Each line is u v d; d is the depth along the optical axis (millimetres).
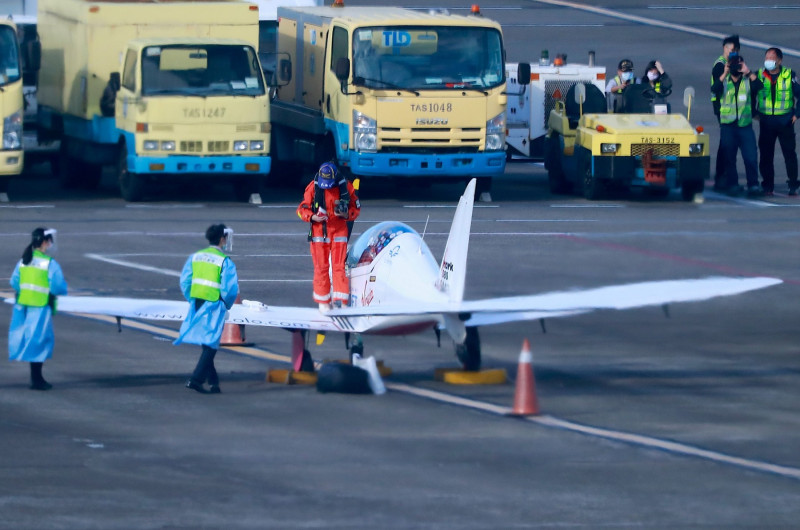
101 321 63625
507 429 44406
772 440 43219
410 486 37812
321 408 47250
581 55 187250
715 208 101562
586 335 61562
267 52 119562
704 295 46719
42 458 40344
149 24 103062
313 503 36156
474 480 38438
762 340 60500
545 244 84562
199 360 50781
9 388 49844
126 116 100062
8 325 61469
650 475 39094
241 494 36906
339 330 49188
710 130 145375
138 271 74500
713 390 50688
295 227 91438
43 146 115625
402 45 100188
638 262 78750
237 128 99312
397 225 51281
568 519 34969
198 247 82438
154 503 35969
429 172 100750
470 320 48938
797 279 75188
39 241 49406
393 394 49531
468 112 100688
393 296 48500
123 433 43500
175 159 98500
